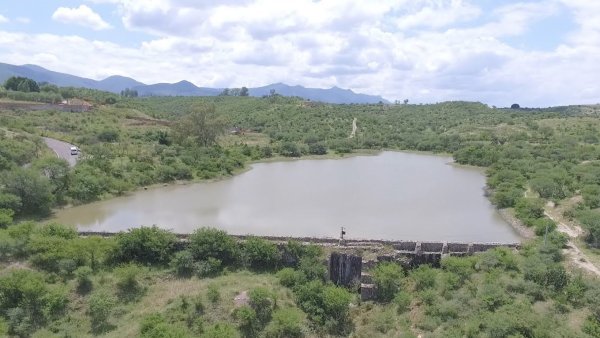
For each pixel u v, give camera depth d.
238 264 53.34
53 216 73.38
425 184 107.94
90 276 48.88
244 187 100.00
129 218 73.81
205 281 49.62
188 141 133.88
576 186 85.88
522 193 85.69
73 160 101.44
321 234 66.94
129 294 46.97
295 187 101.12
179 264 51.22
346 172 123.12
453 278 48.03
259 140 167.00
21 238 51.78
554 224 64.62
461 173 124.94
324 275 51.12
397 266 50.09
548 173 96.62
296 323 42.28
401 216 78.56
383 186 104.38
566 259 53.47
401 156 158.88
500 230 71.25
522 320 39.28
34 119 144.12
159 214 76.56
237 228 69.31
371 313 45.97
